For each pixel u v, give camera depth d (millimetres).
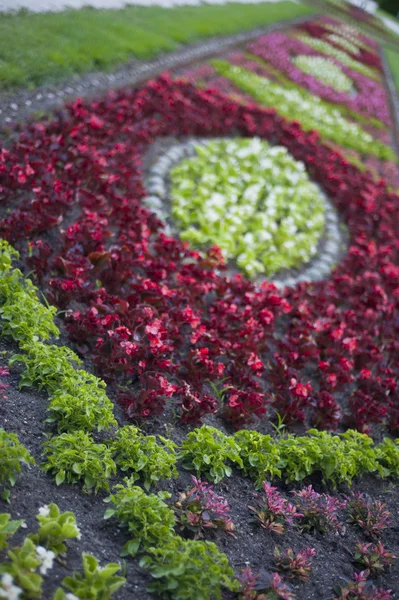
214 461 3926
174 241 6180
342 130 14133
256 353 5223
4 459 3100
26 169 5949
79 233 5586
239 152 9430
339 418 5074
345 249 8664
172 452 3998
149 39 12859
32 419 3734
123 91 9250
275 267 7238
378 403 5289
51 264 5418
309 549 3590
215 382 4992
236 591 3102
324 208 9297
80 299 4957
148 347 4422
